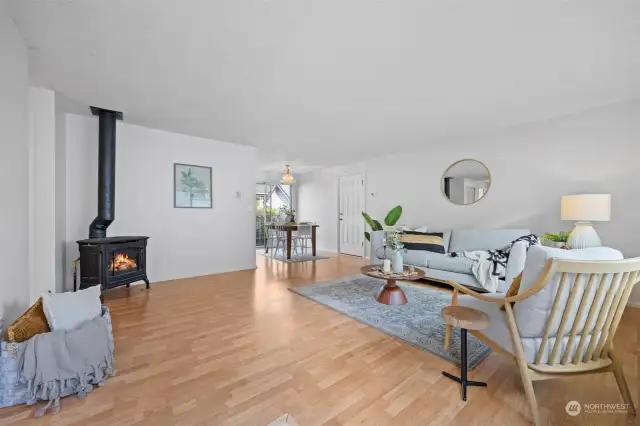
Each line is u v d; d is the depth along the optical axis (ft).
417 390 5.25
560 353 4.54
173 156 14.16
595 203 9.60
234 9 5.42
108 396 5.07
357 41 6.49
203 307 9.84
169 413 4.63
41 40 6.41
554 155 11.86
